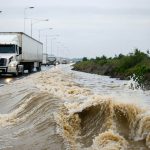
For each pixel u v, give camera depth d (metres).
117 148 11.20
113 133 12.34
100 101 15.26
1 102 23.98
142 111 13.92
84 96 21.23
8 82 41.59
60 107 16.59
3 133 14.45
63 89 26.02
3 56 53.47
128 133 12.65
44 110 17.19
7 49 54.16
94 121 14.10
